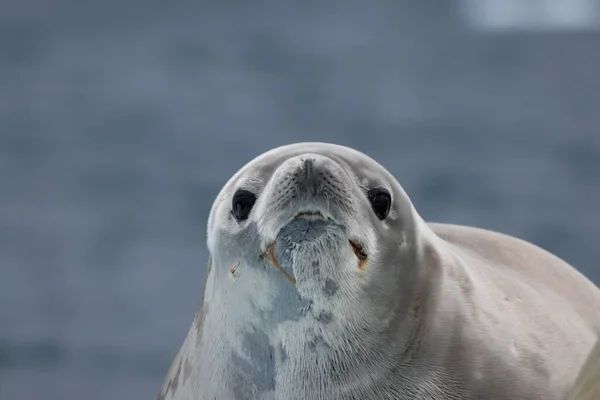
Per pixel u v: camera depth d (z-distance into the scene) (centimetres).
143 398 6059
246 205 1994
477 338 2052
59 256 9819
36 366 6625
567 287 2420
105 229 11200
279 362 2005
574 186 12469
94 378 6394
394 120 19625
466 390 2002
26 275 9081
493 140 16762
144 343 7062
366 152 16012
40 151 17075
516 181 12938
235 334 2033
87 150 17188
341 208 1872
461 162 14650
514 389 2009
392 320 1986
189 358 2234
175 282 8712
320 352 1972
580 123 18275
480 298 2130
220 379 2097
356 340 1966
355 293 1917
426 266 2086
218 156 16175
